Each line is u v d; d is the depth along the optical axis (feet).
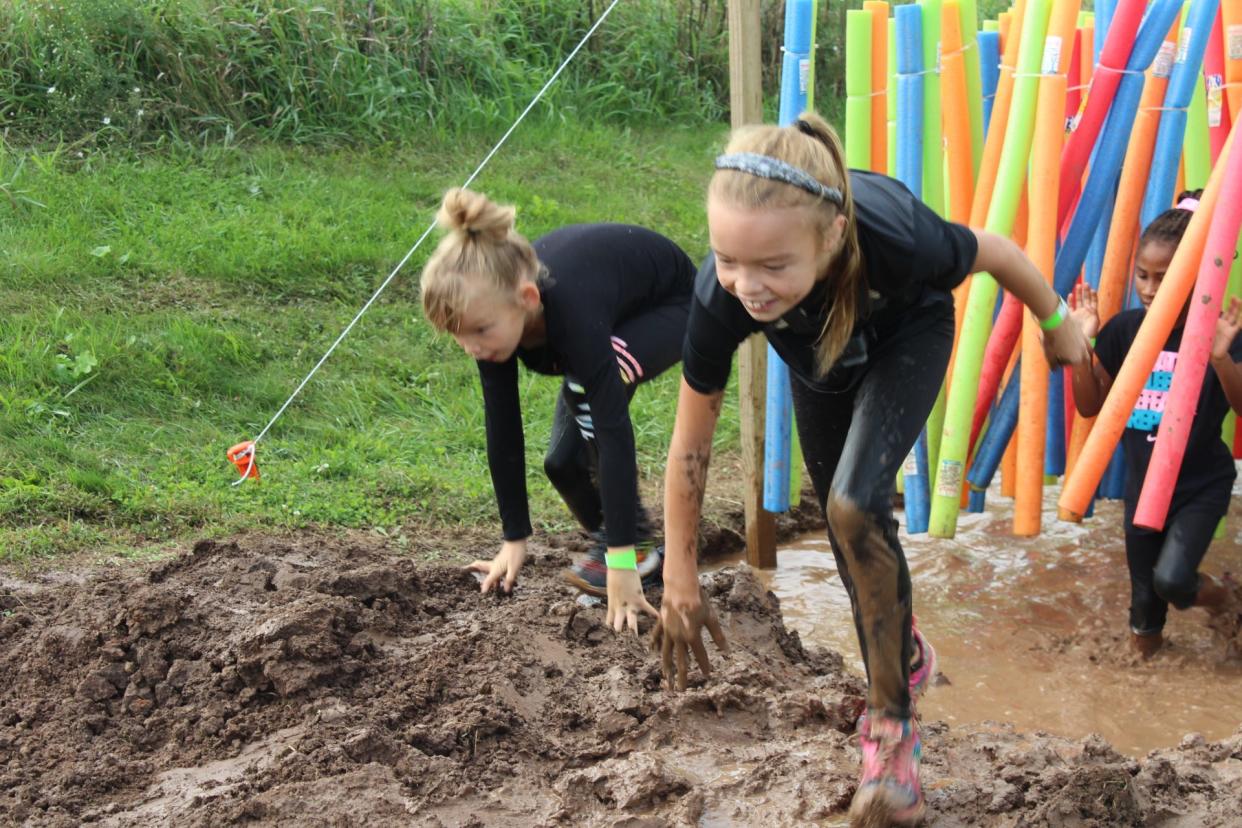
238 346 20.85
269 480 17.76
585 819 10.43
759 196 7.97
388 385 21.04
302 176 27.20
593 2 36.19
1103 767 10.27
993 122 15.67
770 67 38.93
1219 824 10.12
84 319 20.66
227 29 28.91
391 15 31.50
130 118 26.94
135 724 11.55
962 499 16.29
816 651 14.33
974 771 11.34
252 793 10.37
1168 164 15.35
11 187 23.93
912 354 9.10
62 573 14.85
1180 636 15.15
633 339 12.99
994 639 15.20
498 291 11.37
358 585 13.41
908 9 14.67
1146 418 14.46
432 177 28.73
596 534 14.17
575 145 32.35
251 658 11.85
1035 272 10.02
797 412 10.21
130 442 18.30
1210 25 14.83
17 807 10.37
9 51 26.99
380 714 11.51
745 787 10.85
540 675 12.49
